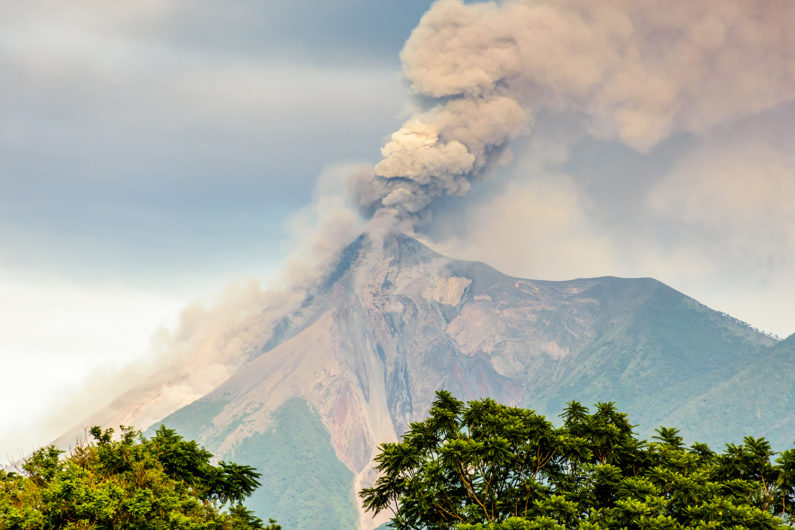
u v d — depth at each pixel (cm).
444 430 8925
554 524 7431
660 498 7869
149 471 8338
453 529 8356
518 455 8712
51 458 8512
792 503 8944
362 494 8931
